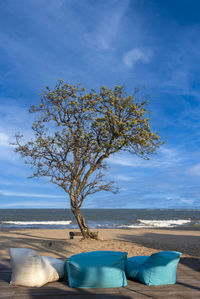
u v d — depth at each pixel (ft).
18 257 16.66
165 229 92.17
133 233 68.74
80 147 42.68
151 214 279.90
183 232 79.82
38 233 66.80
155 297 14.62
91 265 16.25
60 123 43.01
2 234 60.34
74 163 43.45
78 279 16.24
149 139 40.78
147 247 40.42
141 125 41.29
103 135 42.68
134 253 34.01
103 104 42.29
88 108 41.75
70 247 37.42
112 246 38.73
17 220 159.33
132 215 245.86
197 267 22.43
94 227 109.19
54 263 17.90
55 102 41.93
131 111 41.50
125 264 18.54
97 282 16.10
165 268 17.08
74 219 177.88
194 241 53.36
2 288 16.02
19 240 47.57
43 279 16.51
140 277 17.25
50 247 37.86
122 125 40.57
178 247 42.19
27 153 42.34
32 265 16.46
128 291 15.62
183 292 15.52
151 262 17.19
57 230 78.64
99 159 43.65
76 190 44.47
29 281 16.28
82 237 45.96
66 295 14.83
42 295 14.79
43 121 42.55
